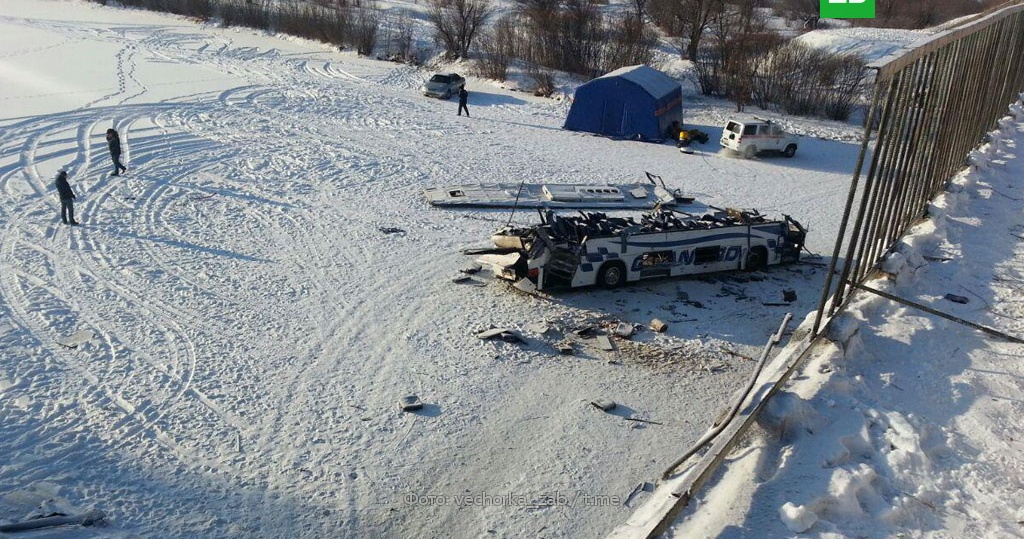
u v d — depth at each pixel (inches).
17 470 354.0
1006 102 684.7
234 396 434.6
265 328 521.0
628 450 402.3
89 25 2000.5
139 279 587.2
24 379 434.0
